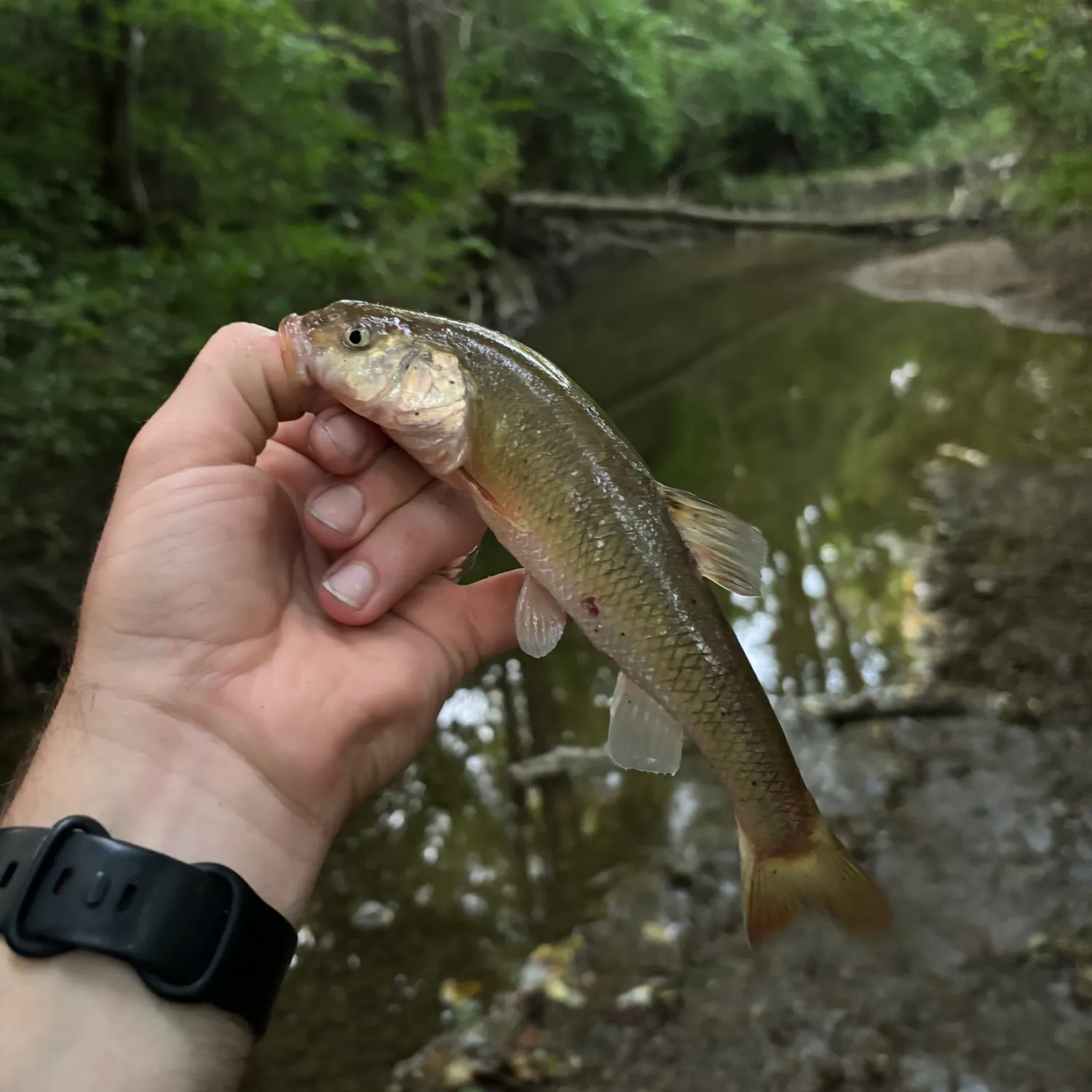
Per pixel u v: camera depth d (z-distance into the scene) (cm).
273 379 24
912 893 45
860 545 80
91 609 22
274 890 21
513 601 28
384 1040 41
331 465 24
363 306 25
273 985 21
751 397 120
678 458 102
